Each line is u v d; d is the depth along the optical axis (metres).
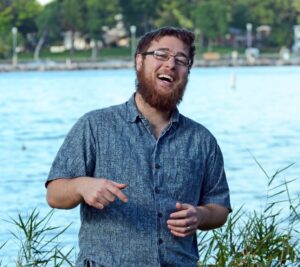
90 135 6.25
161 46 6.25
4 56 147.88
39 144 34.25
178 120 6.34
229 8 154.50
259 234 9.39
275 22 159.12
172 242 6.18
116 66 133.38
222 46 157.25
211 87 77.31
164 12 151.88
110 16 149.38
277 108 52.06
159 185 6.21
